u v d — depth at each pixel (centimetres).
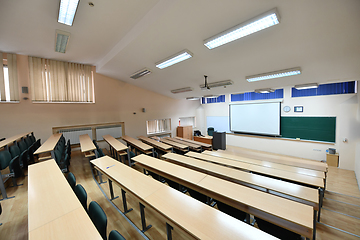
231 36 248
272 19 204
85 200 177
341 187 364
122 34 346
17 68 451
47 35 336
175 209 147
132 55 396
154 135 784
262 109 673
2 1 228
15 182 313
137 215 239
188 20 246
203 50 328
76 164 449
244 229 122
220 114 848
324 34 230
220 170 258
